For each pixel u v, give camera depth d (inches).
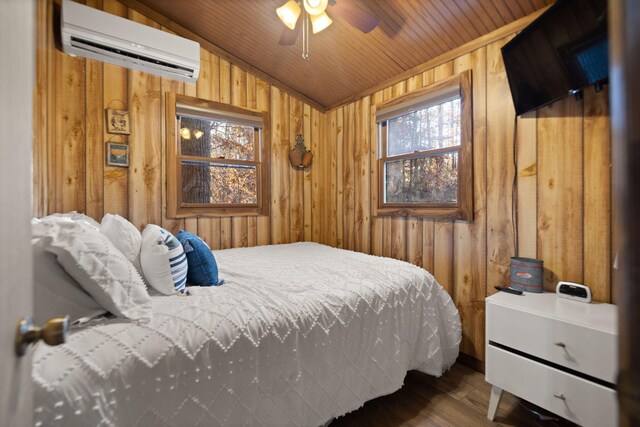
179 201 106.9
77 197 88.9
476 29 81.0
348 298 58.6
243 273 71.3
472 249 85.8
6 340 16.7
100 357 33.9
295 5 74.9
